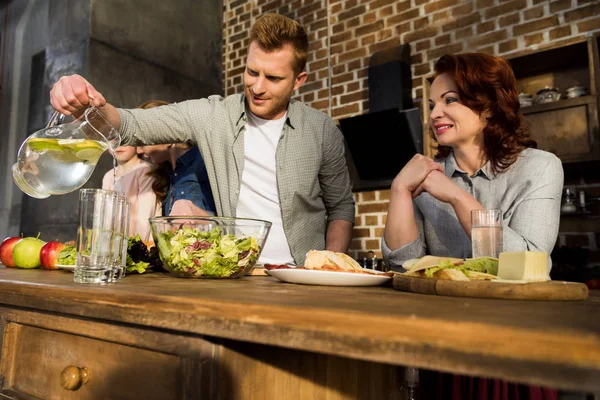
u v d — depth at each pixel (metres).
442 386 1.12
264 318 0.49
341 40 3.54
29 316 0.77
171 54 3.71
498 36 2.84
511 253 0.80
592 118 2.25
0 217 3.59
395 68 3.05
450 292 0.74
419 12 3.19
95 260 0.87
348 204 1.80
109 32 3.20
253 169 1.66
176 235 1.03
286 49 1.46
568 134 2.31
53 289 0.73
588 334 0.37
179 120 1.58
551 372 0.34
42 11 3.62
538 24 2.71
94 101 1.20
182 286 0.79
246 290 0.74
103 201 0.88
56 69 3.26
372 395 0.81
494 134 1.23
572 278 2.24
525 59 2.57
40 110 3.43
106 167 3.04
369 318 0.44
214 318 0.53
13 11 3.87
